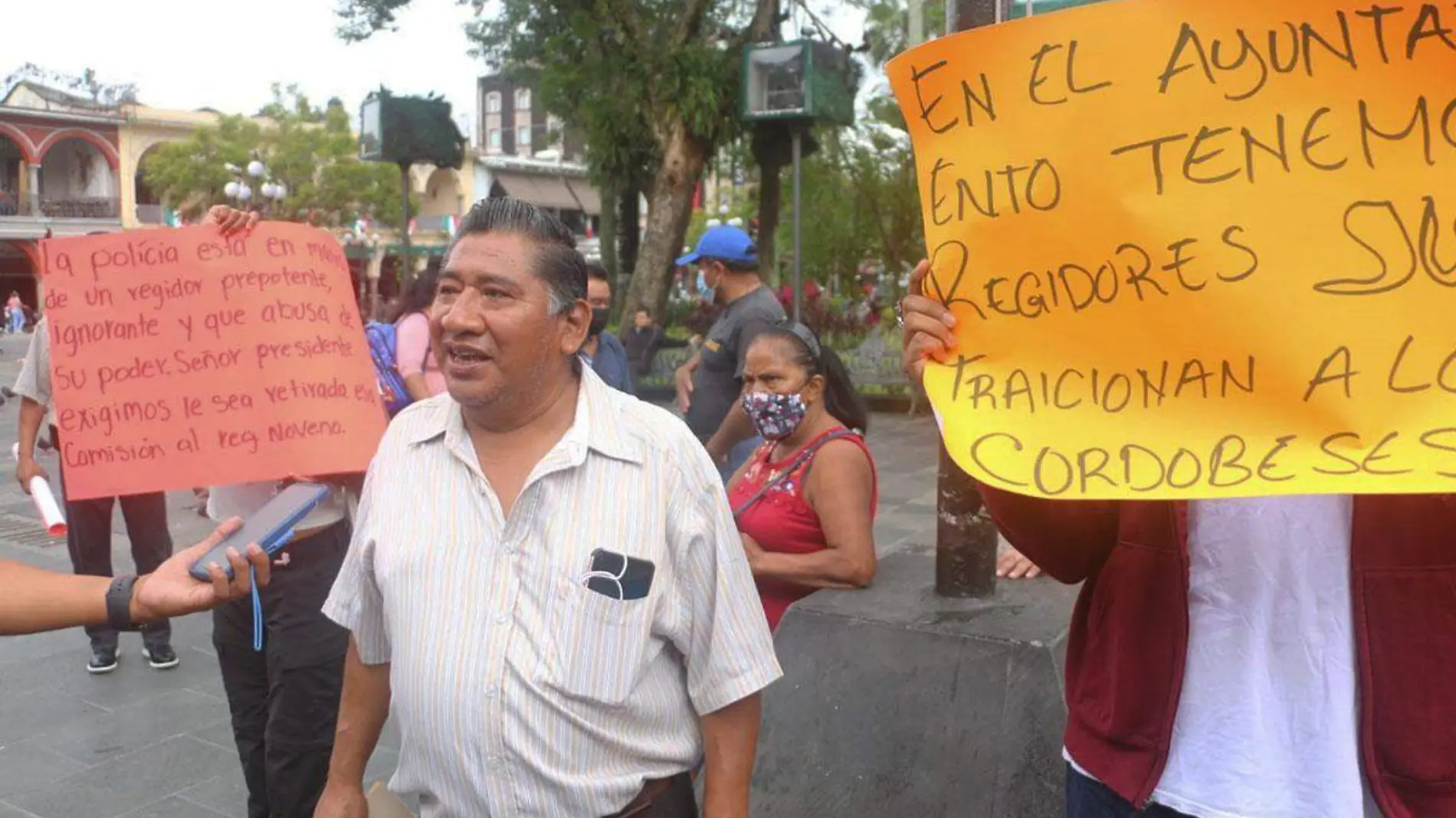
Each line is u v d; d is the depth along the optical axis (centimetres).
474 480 166
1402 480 143
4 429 1367
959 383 168
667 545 166
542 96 1535
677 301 2323
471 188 4569
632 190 1569
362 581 178
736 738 176
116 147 4547
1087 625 183
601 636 159
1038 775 258
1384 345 150
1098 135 161
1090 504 179
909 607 292
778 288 1454
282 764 281
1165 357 158
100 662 475
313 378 277
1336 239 152
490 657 159
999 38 166
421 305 434
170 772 387
